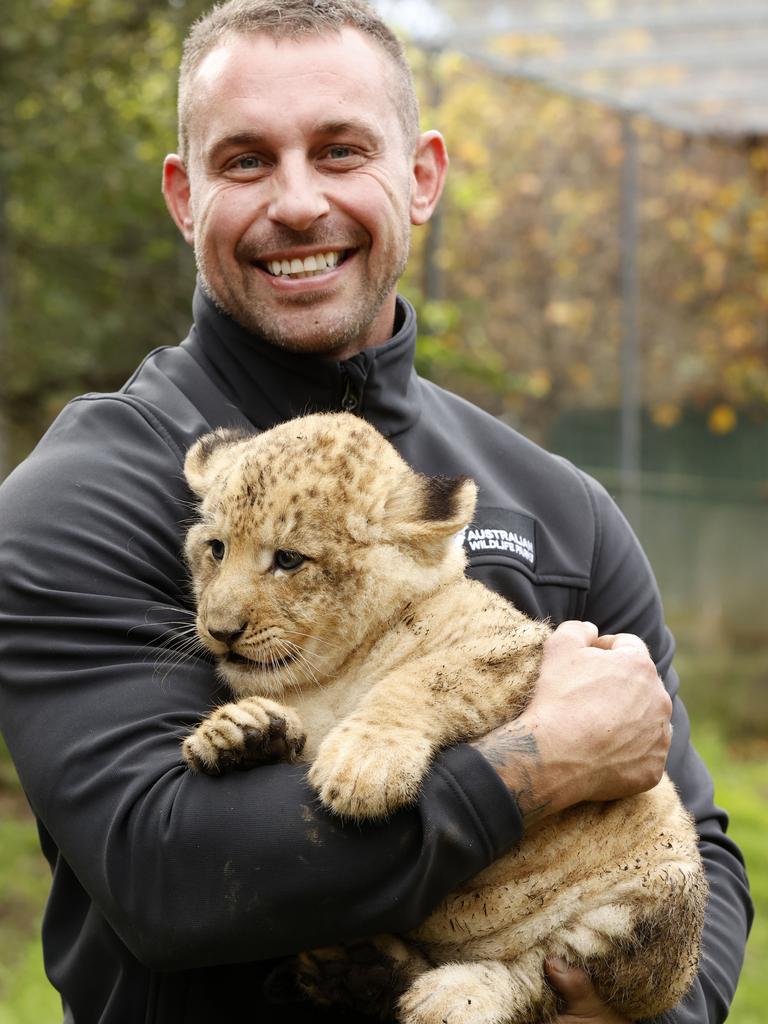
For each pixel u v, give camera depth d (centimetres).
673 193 1852
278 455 306
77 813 263
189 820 254
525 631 298
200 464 311
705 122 1333
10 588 282
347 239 338
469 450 364
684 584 1392
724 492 1439
